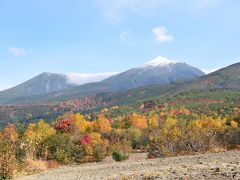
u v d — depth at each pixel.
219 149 31.31
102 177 15.92
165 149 33.62
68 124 61.44
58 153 40.19
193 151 32.75
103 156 43.53
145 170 17.28
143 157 41.97
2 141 24.75
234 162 16.64
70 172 22.69
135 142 73.81
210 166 15.70
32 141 35.91
